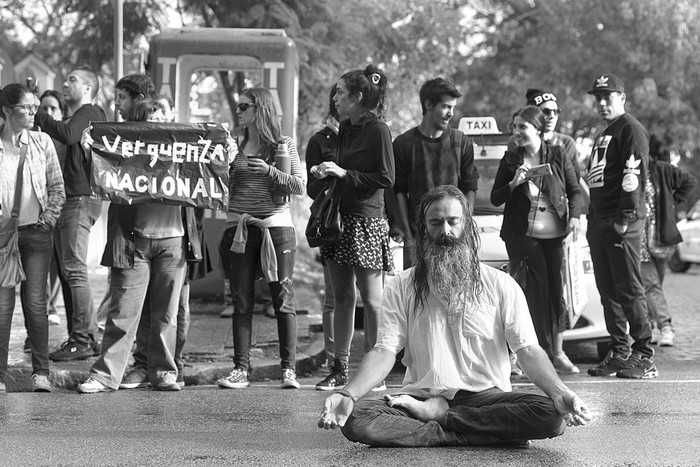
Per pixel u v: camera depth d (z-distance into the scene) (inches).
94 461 278.5
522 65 1592.0
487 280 293.4
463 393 295.3
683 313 768.3
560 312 453.4
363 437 289.3
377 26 932.0
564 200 446.9
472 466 271.6
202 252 416.5
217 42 636.1
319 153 401.4
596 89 457.4
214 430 321.7
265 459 280.2
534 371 285.7
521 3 1685.5
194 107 656.4
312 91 888.3
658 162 579.5
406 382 302.7
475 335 291.6
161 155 397.1
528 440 295.1
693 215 1307.8
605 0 1428.4
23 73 989.8
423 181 414.3
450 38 989.8
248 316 414.0
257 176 406.9
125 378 410.0
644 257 565.9
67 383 414.9
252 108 407.5
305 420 339.0
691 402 376.2
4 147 394.9
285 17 809.5
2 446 296.4
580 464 275.0
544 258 449.7
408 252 416.8
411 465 272.1
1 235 392.5
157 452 289.1
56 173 403.9
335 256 393.1
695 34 1398.9
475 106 1716.3
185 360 452.8
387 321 295.3
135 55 892.6
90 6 876.6
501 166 450.3
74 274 448.1
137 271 399.2
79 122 441.1
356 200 390.3
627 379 438.9
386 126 386.9
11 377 417.4
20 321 578.6
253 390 404.8
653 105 1403.8
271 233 406.9
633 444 301.0
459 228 291.9
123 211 397.7
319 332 564.7
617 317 454.9
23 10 1166.3
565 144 474.6
